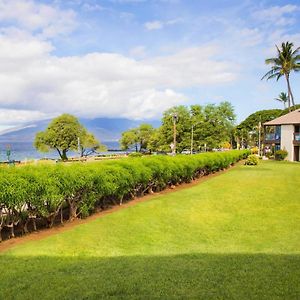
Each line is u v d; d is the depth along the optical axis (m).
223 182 19.25
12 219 7.85
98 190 10.20
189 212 11.09
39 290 4.91
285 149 47.31
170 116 60.84
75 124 66.69
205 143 60.47
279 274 5.52
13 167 8.70
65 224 9.18
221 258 6.64
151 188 14.80
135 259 6.59
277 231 9.11
